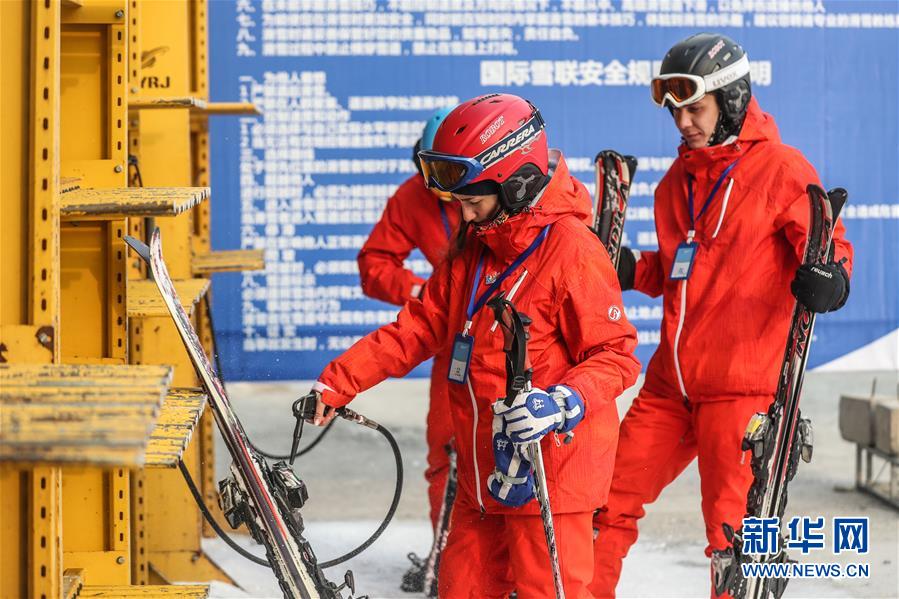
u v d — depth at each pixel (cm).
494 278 478
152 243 447
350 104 984
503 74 988
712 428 583
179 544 743
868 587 710
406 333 501
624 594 697
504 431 445
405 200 736
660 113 1001
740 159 595
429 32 982
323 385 493
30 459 291
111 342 507
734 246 587
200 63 836
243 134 980
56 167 381
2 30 379
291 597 430
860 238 1018
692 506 901
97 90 508
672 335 596
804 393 1241
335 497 915
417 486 952
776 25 999
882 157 1014
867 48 1004
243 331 991
